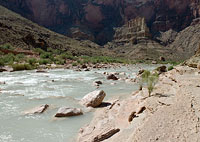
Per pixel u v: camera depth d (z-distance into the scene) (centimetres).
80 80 1480
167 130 277
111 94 930
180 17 12988
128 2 14300
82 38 12175
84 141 373
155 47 10062
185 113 319
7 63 2786
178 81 759
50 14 13162
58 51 5759
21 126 494
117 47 11425
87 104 699
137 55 8712
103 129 404
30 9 12212
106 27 14212
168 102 452
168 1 13512
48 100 795
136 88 1109
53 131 462
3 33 5050
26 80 1436
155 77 739
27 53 4297
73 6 14238
